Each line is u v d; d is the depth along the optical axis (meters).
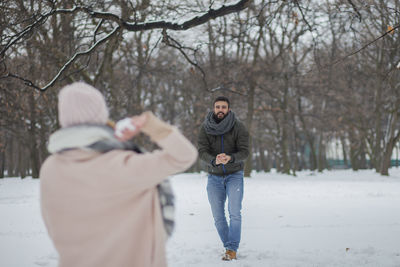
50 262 4.95
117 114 21.50
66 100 1.80
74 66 14.46
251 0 6.93
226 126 5.29
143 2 9.76
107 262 1.77
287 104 32.72
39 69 14.66
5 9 9.30
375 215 8.72
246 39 22.66
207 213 9.09
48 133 29.34
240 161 5.36
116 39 9.47
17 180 25.73
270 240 6.18
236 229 5.14
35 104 22.31
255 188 17.28
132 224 1.77
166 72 24.08
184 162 1.76
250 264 4.77
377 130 32.06
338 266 4.68
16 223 7.99
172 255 5.29
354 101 32.91
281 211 9.37
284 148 32.47
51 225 1.78
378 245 5.77
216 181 5.44
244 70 24.58
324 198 12.56
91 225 1.75
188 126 35.03
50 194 1.76
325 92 30.77
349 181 23.53
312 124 40.81
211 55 22.47
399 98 27.58
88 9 7.60
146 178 1.73
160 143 1.73
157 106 36.31
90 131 1.73
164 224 1.86
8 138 36.53
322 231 6.86
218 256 5.23
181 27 7.39
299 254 5.29
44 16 7.74
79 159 1.74
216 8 7.18
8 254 5.34
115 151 1.76
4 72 8.46
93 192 1.72
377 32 20.78
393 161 63.22
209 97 26.53
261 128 41.12
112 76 18.98
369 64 28.47
